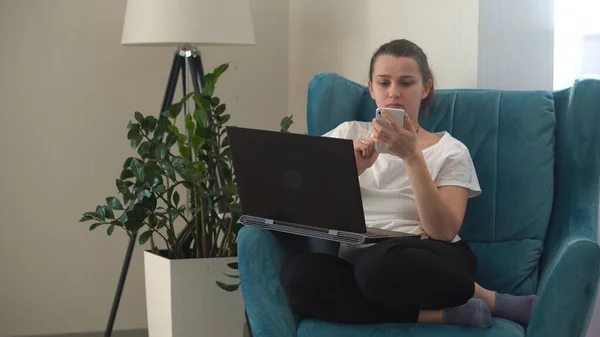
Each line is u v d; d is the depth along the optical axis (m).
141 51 3.62
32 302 3.57
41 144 3.54
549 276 2.00
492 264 2.43
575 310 1.96
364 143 2.30
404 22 3.15
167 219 2.88
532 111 2.49
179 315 2.84
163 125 2.86
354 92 2.66
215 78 2.90
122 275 3.28
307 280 2.06
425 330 2.01
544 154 2.45
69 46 3.54
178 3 3.19
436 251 2.11
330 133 2.57
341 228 2.13
